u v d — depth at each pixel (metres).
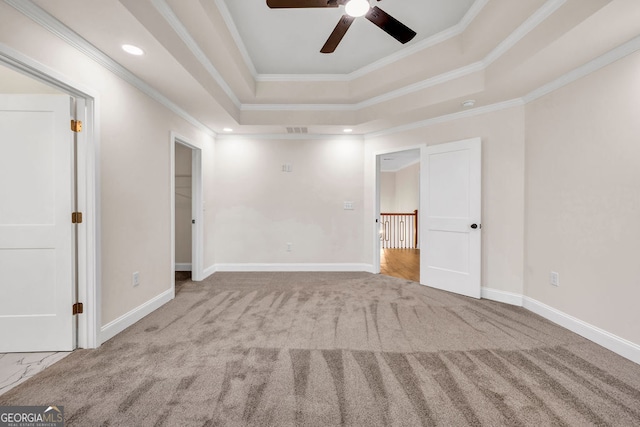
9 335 2.03
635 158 1.98
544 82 2.69
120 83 2.41
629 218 2.02
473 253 3.34
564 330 2.47
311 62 3.47
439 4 2.49
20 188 2.03
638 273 1.96
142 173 2.73
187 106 3.33
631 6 1.68
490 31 2.41
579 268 2.40
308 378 1.75
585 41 2.02
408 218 7.75
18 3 1.57
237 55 3.01
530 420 1.41
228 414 1.45
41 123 2.03
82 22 1.80
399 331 2.44
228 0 2.44
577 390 1.65
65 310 2.06
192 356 2.01
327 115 4.09
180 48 2.35
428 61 3.01
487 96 3.03
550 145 2.71
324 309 2.96
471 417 1.43
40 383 1.68
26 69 1.68
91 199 2.11
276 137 4.64
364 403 1.53
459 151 3.47
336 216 4.70
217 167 4.66
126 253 2.51
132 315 2.57
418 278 4.27
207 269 4.34
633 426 1.38
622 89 2.07
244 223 4.68
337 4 2.00
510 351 2.10
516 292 3.12
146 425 1.37
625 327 2.04
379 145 4.44
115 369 1.84
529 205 2.98
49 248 2.05
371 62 3.45
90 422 1.38
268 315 2.79
